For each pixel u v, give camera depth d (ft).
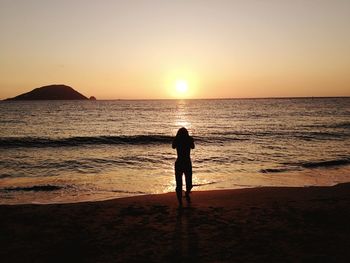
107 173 51.47
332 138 99.40
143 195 35.63
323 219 25.89
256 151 74.69
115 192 39.42
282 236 22.03
